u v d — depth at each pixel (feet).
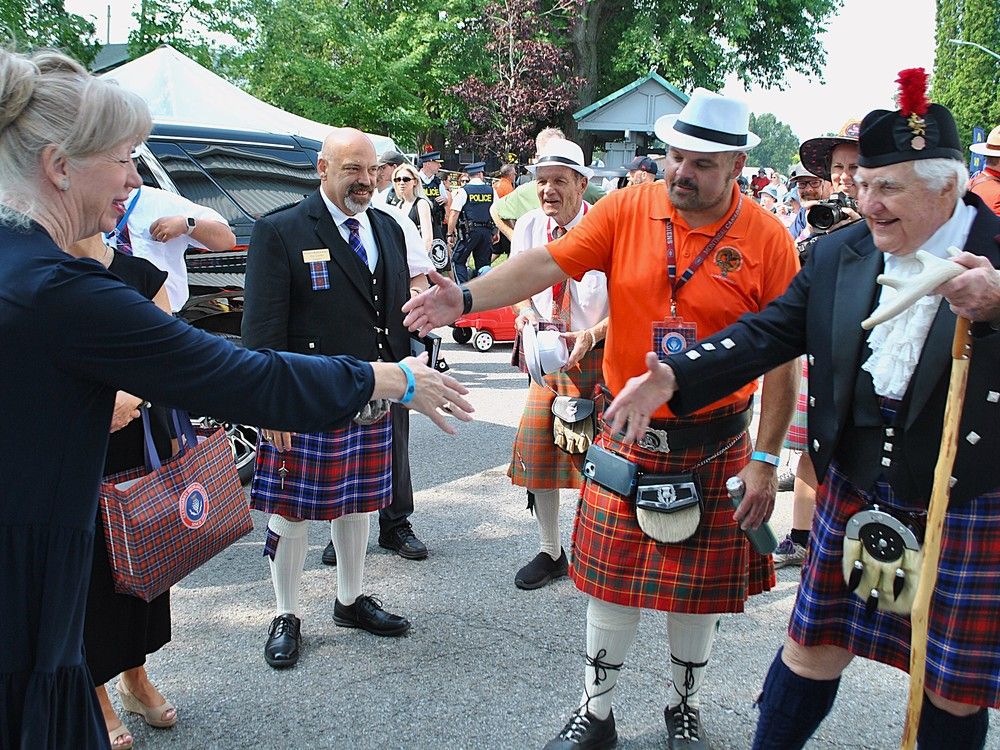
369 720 9.31
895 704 9.70
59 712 4.76
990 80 112.57
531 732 9.14
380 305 10.91
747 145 7.73
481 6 72.79
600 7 88.33
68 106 4.64
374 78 62.85
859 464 6.67
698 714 9.00
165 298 8.98
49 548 4.61
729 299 8.09
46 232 4.73
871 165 6.09
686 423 8.22
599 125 80.74
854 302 6.61
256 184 17.21
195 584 12.57
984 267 5.47
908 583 6.44
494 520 15.23
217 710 9.46
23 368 4.45
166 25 44.06
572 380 12.05
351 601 11.28
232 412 4.91
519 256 8.52
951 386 5.87
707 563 8.34
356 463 10.64
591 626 8.70
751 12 87.56
